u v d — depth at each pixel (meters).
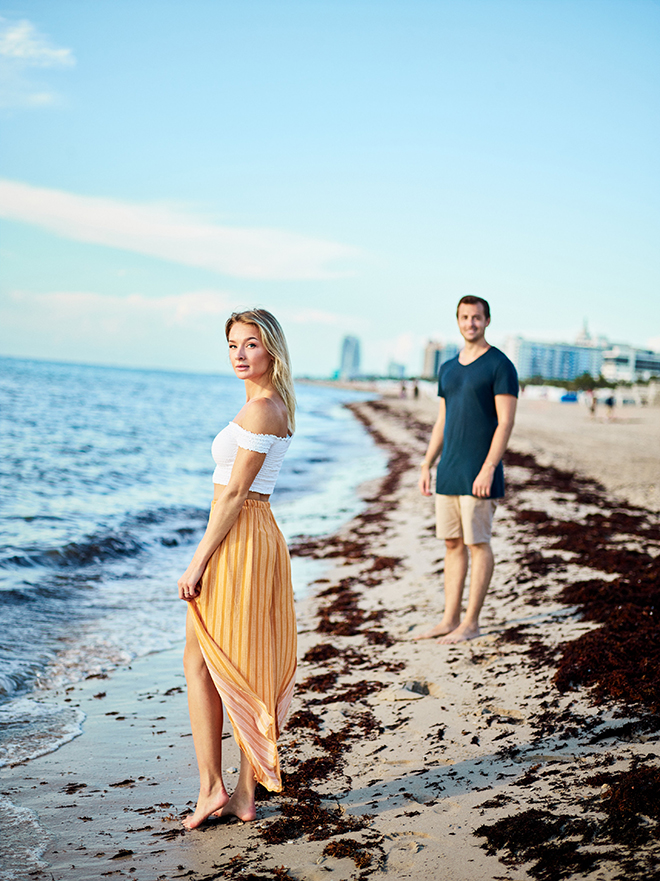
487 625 4.88
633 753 2.70
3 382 67.62
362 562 7.80
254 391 2.65
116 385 85.62
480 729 3.20
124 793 2.90
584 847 2.09
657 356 157.88
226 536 2.50
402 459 21.11
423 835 2.33
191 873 2.23
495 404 4.46
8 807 2.77
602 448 22.91
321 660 4.54
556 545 7.29
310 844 2.36
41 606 6.02
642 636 3.88
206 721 2.57
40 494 12.33
